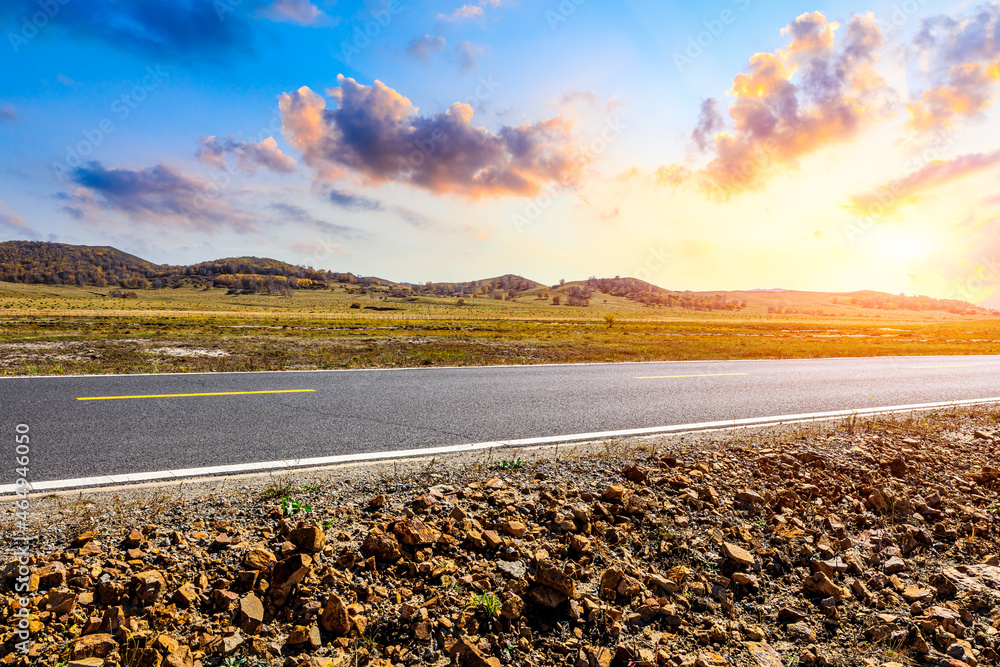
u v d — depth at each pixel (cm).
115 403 627
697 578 283
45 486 363
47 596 229
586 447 519
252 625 225
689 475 423
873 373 1258
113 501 337
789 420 683
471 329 4000
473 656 210
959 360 1722
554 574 256
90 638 207
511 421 624
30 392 674
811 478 430
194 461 432
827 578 279
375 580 262
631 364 1284
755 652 230
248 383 805
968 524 357
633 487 393
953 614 255
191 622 225
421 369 1062
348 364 1155
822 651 233
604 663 217
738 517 360
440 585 262
